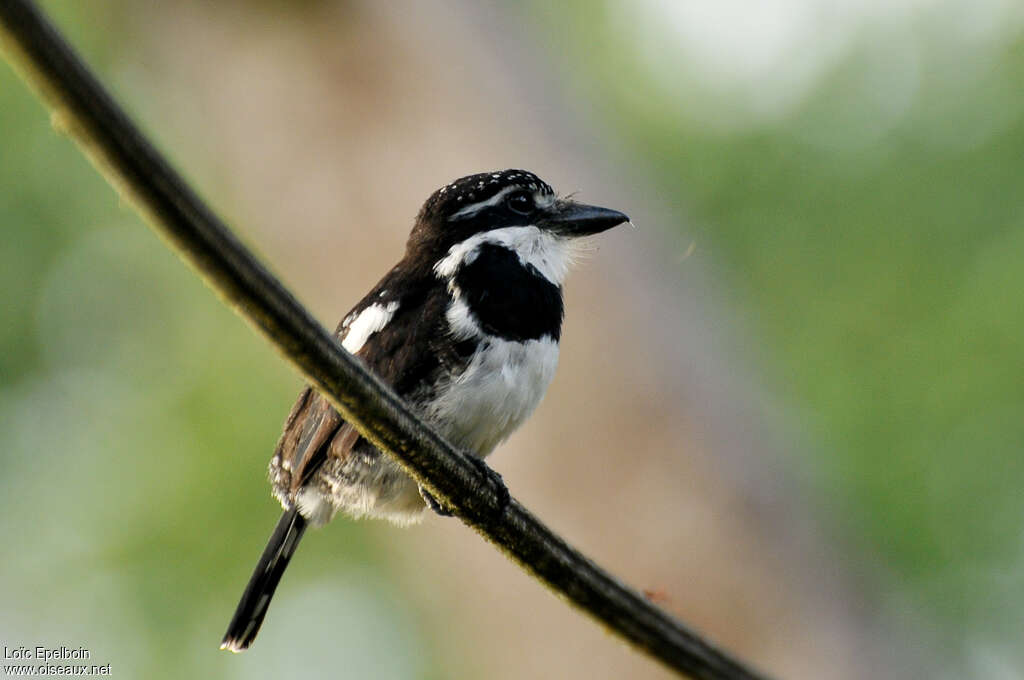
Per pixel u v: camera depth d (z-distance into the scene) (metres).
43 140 13.76
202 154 12.39
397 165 11.37
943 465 12.22
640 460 10.62
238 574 12.55
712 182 13.63
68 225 13.98
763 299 13.08
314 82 11.58
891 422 12.43
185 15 11.78
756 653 10.26
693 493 10.50
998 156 13.04
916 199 13.13
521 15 12.59
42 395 13.68
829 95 13.67
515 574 11.04
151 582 12.77
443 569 11.46
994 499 12.08
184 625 12.66
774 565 10.45
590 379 10.77
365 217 11.43
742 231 13.42
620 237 11.23
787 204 13.41
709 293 11.82
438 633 12.09
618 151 12.20
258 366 13.15
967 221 12.95
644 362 10.81
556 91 12.01
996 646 11.84
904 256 12.98
